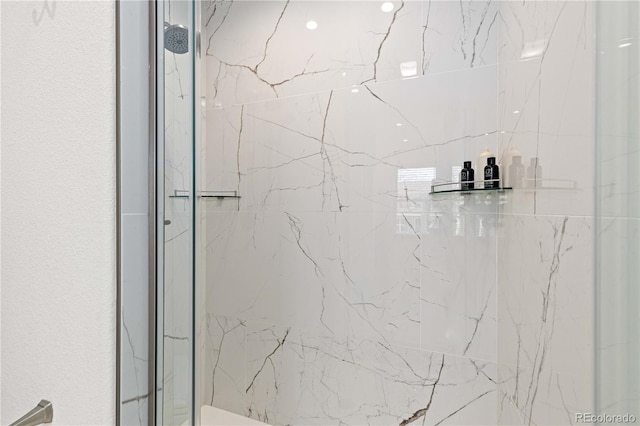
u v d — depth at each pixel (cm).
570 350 77
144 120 54
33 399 66
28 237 65
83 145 56
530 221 109
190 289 55
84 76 55
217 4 212
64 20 58
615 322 49
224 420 202
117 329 53
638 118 43
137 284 53
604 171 52
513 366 127
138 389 54
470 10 153
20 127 66
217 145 212
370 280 174
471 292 154
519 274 121
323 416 184
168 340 55
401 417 167
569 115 79
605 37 51
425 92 162
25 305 66
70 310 59
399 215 168
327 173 183
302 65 188
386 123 170
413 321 165
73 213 58
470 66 153
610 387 51
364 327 175
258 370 201
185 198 55
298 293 191
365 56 174
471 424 154
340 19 179
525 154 116
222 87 211
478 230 152
